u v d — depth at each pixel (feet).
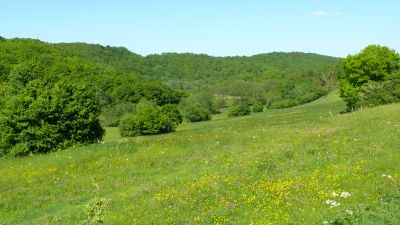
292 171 74.02
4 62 363.15
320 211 52.37
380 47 246.06
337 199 56.80
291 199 59.47
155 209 64.03
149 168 100.48
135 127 349.82
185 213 60.49
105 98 433.89
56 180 99.09
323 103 485.97
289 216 52.70
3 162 126.72
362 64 246.06
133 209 65.92
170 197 68.13
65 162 114.52
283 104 535.60
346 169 69.41
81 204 77.51
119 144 130.00
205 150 110.52
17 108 141.79
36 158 125.59
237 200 62.39
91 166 107.55
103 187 88.69
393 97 216.95
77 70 428.56
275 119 339.98
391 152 77.00
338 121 137.39
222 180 72.69
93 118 155.12
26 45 437.99
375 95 224.53
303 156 83.61
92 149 126.00
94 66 468.75
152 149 119.14
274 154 87.71
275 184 66.49
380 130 99.30
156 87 482.28
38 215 75.92
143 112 351.25
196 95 538.88
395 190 55.42
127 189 82.12
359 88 247.70
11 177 106.22
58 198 85.10
